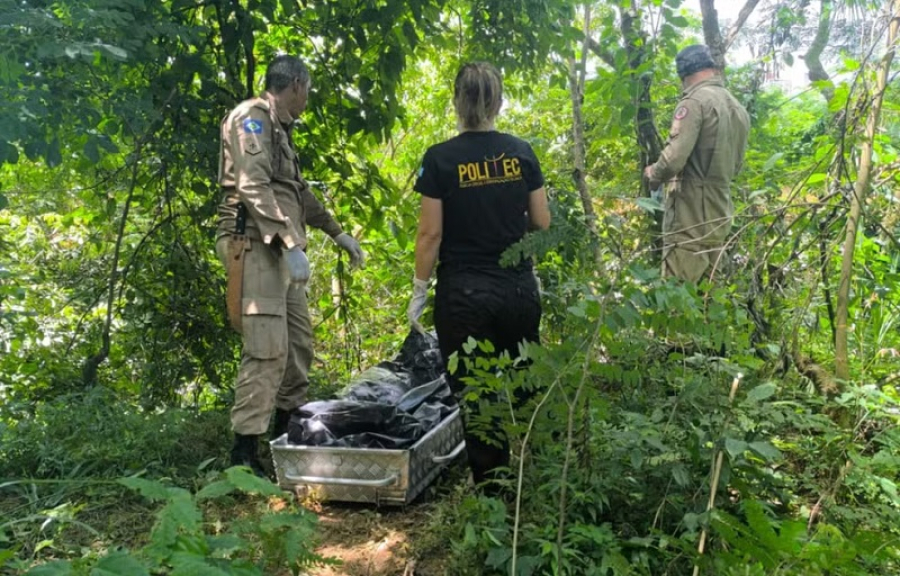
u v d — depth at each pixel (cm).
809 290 436
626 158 642
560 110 780
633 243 466
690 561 278
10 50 395
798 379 408
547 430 301
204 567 189
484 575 298
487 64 356
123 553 190
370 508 383
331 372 658
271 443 392
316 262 755
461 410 355
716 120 488
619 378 281
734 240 400
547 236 307
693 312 273
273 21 512
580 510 312
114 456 418
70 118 427
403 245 593
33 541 340
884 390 421
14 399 545
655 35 551
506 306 351
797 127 722
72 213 625
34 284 618
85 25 409
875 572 273
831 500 307
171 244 559
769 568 239
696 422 322
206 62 518
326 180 593
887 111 463
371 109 556
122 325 595
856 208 386
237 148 397
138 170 554
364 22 530
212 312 563
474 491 354
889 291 456
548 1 589
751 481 319
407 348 498
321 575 322
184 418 476
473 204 347
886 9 396
